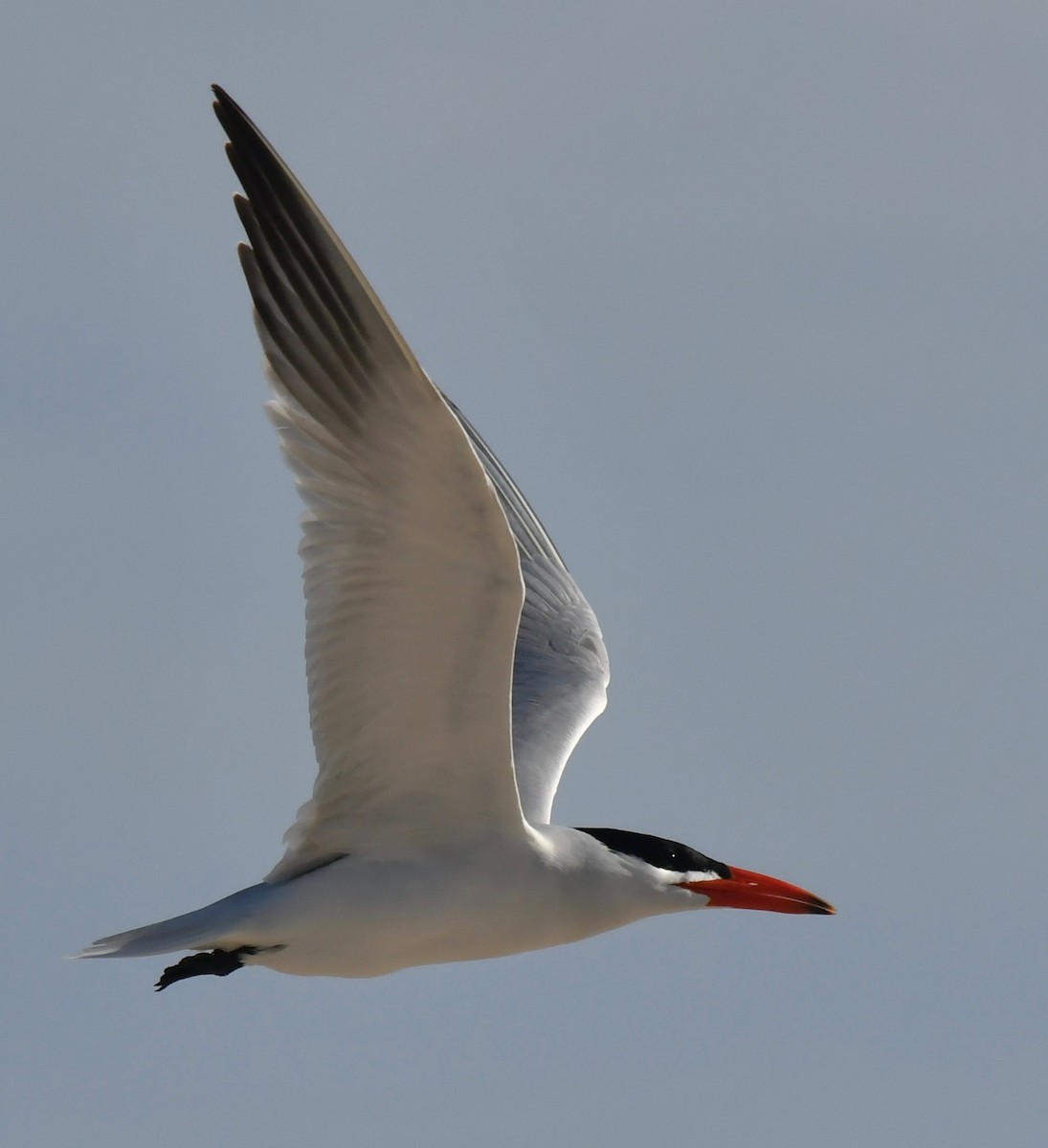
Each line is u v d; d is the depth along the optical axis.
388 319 11.00
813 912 14.48
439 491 11.45
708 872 14.45
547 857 13.41
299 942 13.04
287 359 11.60
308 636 12.24
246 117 11.23
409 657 12.19
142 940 12.66
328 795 12.93
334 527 11.92
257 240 11.39
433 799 12.93
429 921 13.09
